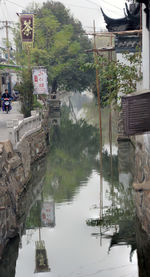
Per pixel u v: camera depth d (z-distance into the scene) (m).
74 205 14.33
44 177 18.25
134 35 25.61
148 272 9.44
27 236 11.93
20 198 14.40
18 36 44.19
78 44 53.06
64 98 75.12
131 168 19.14
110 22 26.02
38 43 47.91
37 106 28.41
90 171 19.08
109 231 12.00
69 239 11.56
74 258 10.34
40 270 9.70
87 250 10.77
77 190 16.06
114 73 18.28
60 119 41.12
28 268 9.84
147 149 10.48
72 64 53.44
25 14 25.06
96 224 12.52
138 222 11.88
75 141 27.52
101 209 13.77
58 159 22.00
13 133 14.74
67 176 18.22
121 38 25.84
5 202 11.09
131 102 6.43
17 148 14.87
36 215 13.48
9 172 12.73
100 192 15.70
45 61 44.59
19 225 12.83
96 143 26.25
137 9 23.59
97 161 21.06
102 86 32.44
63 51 52.81
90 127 34.47
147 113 6.51
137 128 6.52
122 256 10.37
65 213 13.61
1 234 10.28
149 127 6.55
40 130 23.08
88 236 11.66
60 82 54.69
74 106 58.62
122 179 17.41
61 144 26.64
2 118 21.89
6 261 10.24
